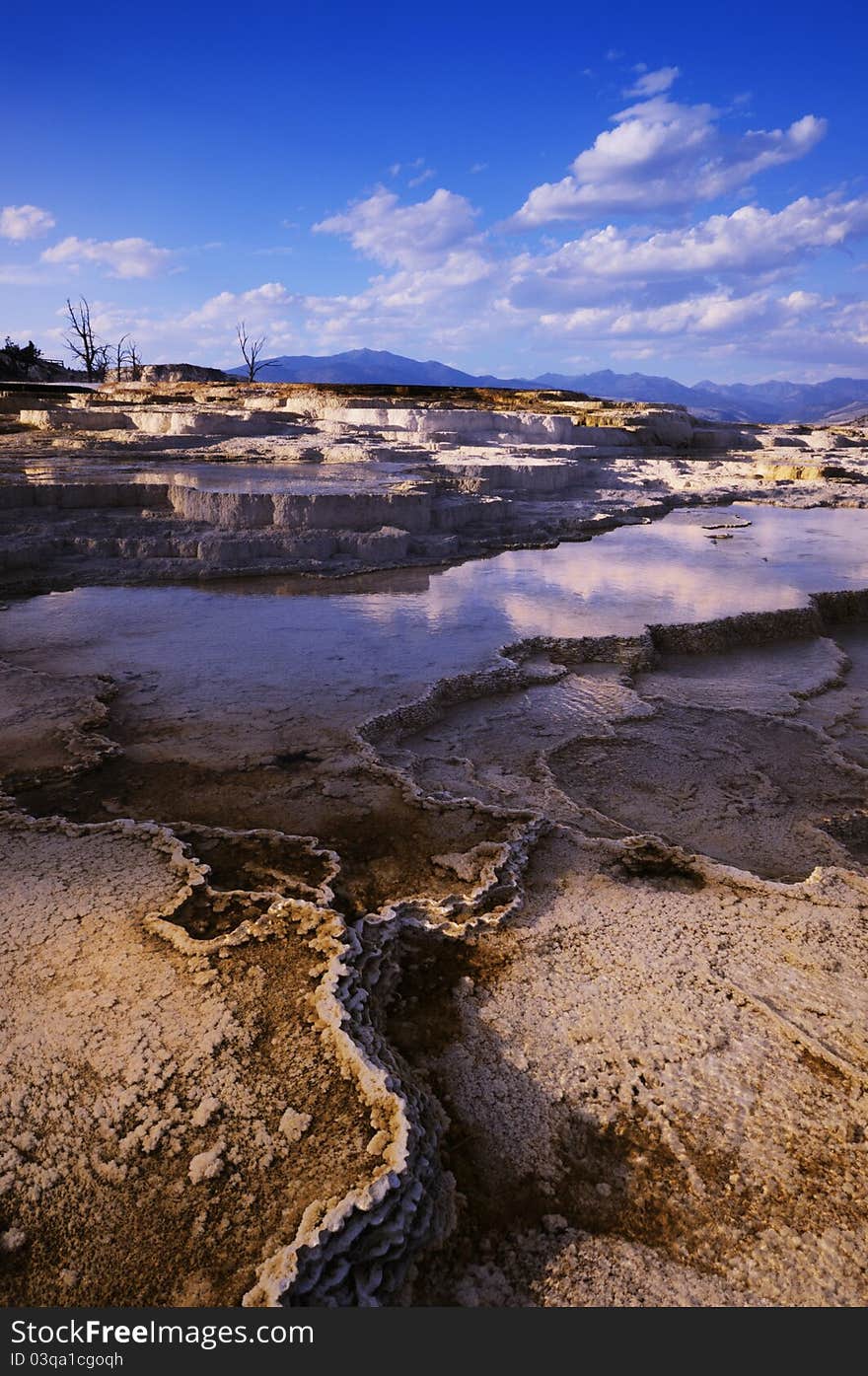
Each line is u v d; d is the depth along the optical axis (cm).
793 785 458
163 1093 214
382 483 1137
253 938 278
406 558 915
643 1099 227
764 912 309
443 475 1293
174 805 385
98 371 5709
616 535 1116
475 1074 237
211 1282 171
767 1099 227
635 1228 196
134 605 719
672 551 998
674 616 704
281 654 589
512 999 264
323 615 695
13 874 314
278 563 862
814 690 601
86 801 388
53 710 480
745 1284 184
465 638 633
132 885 309
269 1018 241
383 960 279
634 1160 212
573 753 482
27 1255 177
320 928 284
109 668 558
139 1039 231
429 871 337
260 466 1346
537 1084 233
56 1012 240
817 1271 186
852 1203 200
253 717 482
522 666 599
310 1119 208
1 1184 190
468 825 374
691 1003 260
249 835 356
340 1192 189
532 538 1048
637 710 543
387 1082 218
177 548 866
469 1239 194
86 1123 205
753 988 266
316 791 400
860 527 1191
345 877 330
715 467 1758
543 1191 205
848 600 790
